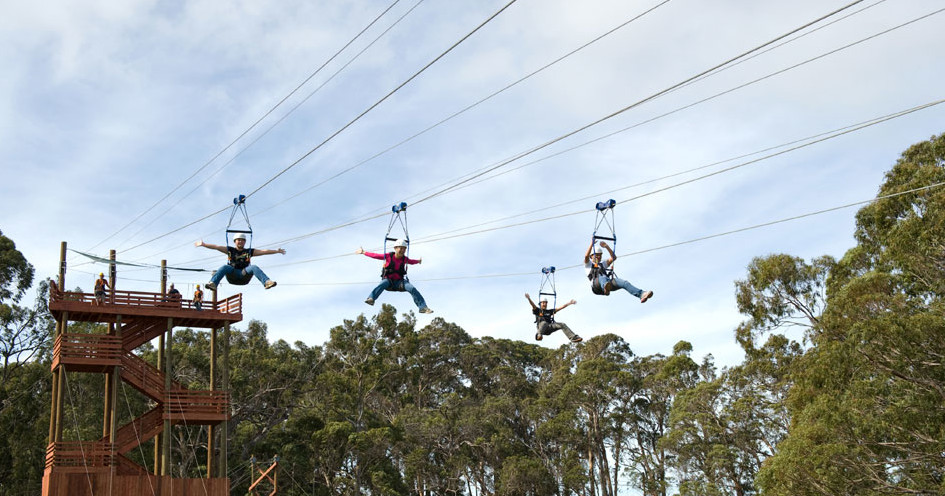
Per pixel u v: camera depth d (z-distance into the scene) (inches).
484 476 3176.7
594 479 3196.4
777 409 2315.5
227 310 1605.6
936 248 1434.5
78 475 1402.6
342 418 2896.2
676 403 2714.1
